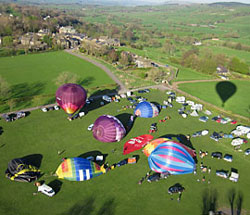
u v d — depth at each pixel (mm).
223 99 109688
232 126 82125
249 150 66938
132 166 59469
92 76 132250
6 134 70250
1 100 94375
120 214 46094
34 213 45531
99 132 68312
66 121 79812
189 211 47406
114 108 91625
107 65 156125
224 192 52719
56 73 134625
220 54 178625
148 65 157000
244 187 54438
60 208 46812
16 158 59656
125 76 134625
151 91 113500
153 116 85562
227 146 69875
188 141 71375
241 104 104938
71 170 53594
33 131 72625
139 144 68188
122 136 69812
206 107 97062
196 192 52281
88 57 176625
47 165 58344
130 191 51656
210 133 76562
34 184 52344
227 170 59688
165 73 145125
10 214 44969
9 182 52594
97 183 53531
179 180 55531
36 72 135000
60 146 66125
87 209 46906
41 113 84500
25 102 92688
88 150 65062
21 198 48625
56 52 188375
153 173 57219
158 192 51750
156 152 58844
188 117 87062
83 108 90625
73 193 50531
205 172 58406
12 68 140375
